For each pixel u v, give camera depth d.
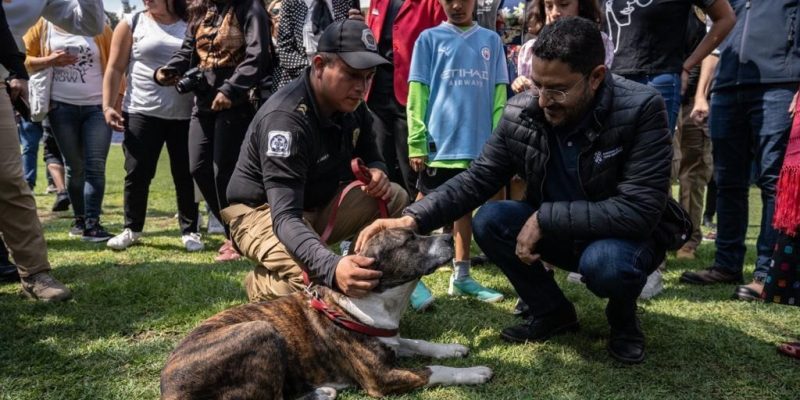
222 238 6.06
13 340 3.25
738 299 3.90
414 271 2.69
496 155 3.13
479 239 3.17
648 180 2.74
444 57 4.08
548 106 2.70
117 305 3.81
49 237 5.97
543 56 2.60
